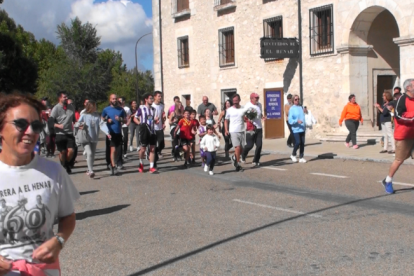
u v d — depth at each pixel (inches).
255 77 847.1
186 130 502.6
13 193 97.0
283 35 786.8
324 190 348.2
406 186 348.5
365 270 181.5
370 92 709.9
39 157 103.6
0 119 96.4
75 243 237.8
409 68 610.9
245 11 854.5
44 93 1931.6
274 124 805.2
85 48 2204.7
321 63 728.3
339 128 711.1
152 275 188.1
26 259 98.0
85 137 436.1
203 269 191.6
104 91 2034.9
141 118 469.7
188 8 986.1
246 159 562.9
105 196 358.6
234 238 232.8
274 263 194.2
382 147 582.2
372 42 706.8
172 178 436.1
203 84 964.6
